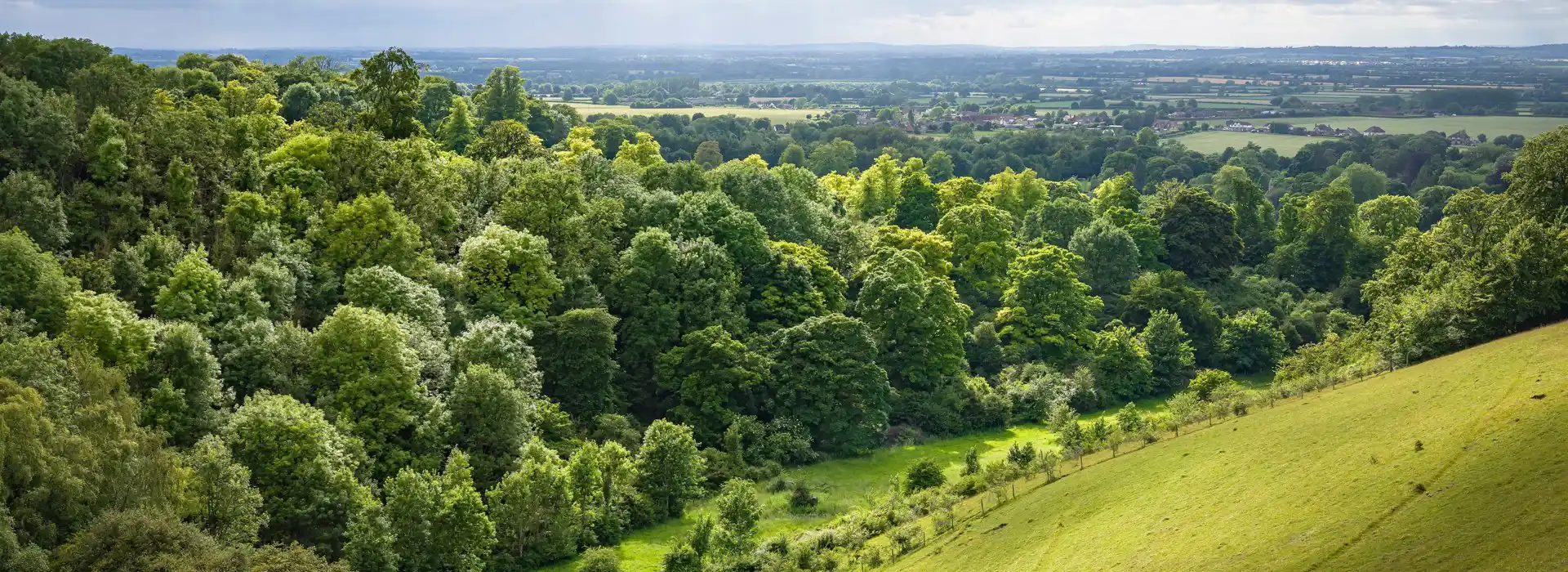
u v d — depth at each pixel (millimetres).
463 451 99875
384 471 93500
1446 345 95375
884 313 139000
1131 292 172750
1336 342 117625
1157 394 153500
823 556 83500
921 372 137250
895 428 130375
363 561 80812
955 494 92875
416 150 134500
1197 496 71062
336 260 115000
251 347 96250
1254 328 162250
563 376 115750
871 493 108250
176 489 77125
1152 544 65250
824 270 142875
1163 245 190750
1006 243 179625
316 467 86125
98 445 75875
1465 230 121188
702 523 88312
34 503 70938
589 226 134000
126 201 111938
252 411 87125
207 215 118500
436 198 128875
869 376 124188
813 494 107375
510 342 108250
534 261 120625
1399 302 114875
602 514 96688
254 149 130375
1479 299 95750
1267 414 86938
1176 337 156875
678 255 129250
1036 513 79062
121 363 88188
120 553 67562
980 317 165875
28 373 77938
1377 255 197125
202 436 87438
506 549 91375
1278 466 71438
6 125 114125
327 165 127375
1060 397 136875
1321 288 197250
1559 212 107938
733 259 137875
